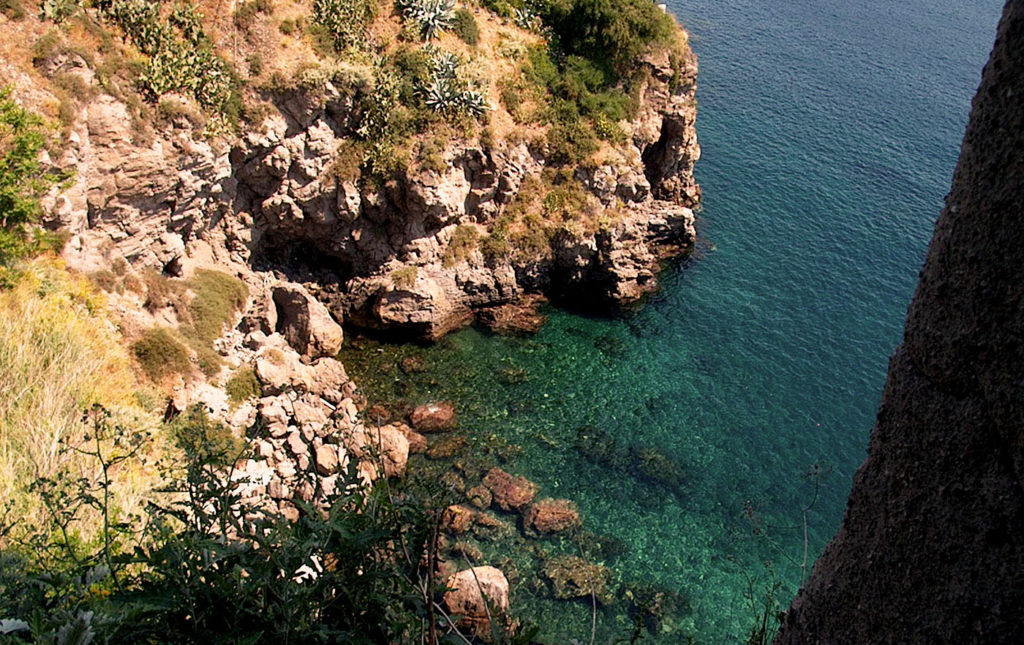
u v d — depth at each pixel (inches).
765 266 1924.2
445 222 1718.8
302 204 1644.9
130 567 522.9
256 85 1572.3
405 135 1680.6
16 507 625.0
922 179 2241.6
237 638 288.5
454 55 1760.6
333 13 1685.5
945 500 183.8
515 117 1818.4
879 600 200.7
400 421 1448.1
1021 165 168.4
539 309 1775.3
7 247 1165.7
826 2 3302.2
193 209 1544.0
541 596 1146.0
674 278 1875.0
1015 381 167.9
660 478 1381.6
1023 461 167.0
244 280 1630.2
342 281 1732.3
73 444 788.6
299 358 1546.5
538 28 1996.8
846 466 1446.9
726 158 2274.9
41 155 1267.2
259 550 330.0
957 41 3078.2
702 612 1155.9
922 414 191.8
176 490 378.6
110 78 1397.6
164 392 1266.0
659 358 1664.6
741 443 1476.4
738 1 3223.4
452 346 1664.6
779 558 1258.0
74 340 1050.7
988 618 172.4
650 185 2090.3
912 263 1948.8
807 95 2598.4
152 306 1411.2
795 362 1669.5
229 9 1585.9
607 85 1964.8
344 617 319.6
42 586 385.4
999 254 171.9
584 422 1491.1
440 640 320.5
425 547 347.6
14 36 1328.7
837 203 2130.9
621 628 1118.4
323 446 1246.3
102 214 1396.4
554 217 1796.3
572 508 1296.8
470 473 1338.6
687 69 2021.4
